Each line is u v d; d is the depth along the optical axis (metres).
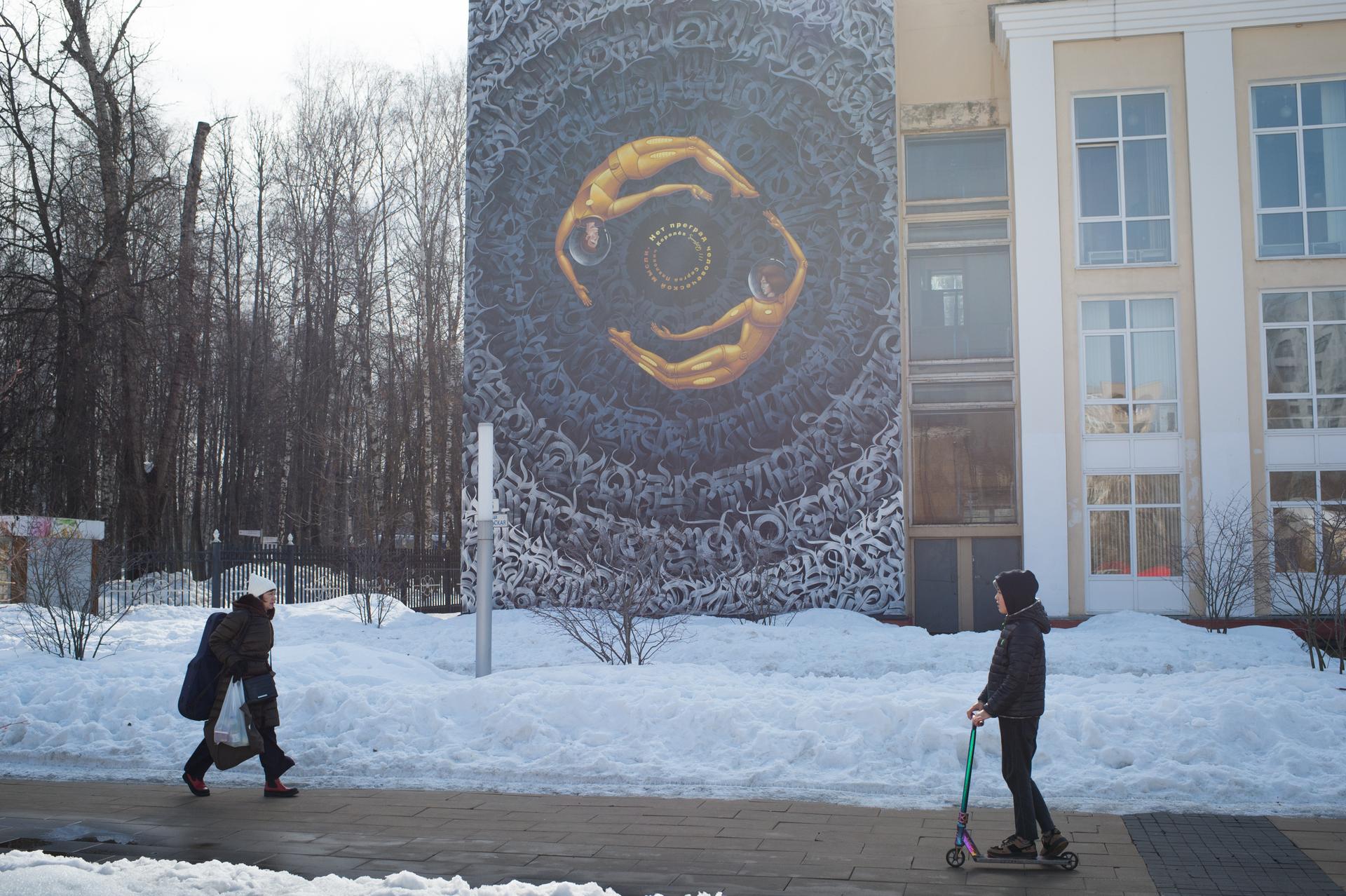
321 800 8.89
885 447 25.14
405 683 12.27
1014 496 25.89
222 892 5.82
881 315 25.44
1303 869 6.70
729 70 26.53
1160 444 24.66
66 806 8.70
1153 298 24.97
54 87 33.41
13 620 19.86
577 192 26.94
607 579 25.31
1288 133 24.70
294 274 46.44
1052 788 8.73
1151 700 10.24
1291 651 18.83
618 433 26.16
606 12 27.06
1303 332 24.34
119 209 33.56
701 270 26.25
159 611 24.83
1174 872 6.66
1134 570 24.50
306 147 46.09
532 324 26.80
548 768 9.59
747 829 7.80
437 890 5.86
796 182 26.06
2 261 33.03
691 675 12.20
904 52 27.11
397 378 46.78
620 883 6.51
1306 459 24.03
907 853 7.14
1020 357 25.22
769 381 25.70
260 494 48.50
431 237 45.62
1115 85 25.30
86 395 32.94
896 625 24.20
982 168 26.72
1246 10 24.72
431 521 47.53
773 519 25.33
